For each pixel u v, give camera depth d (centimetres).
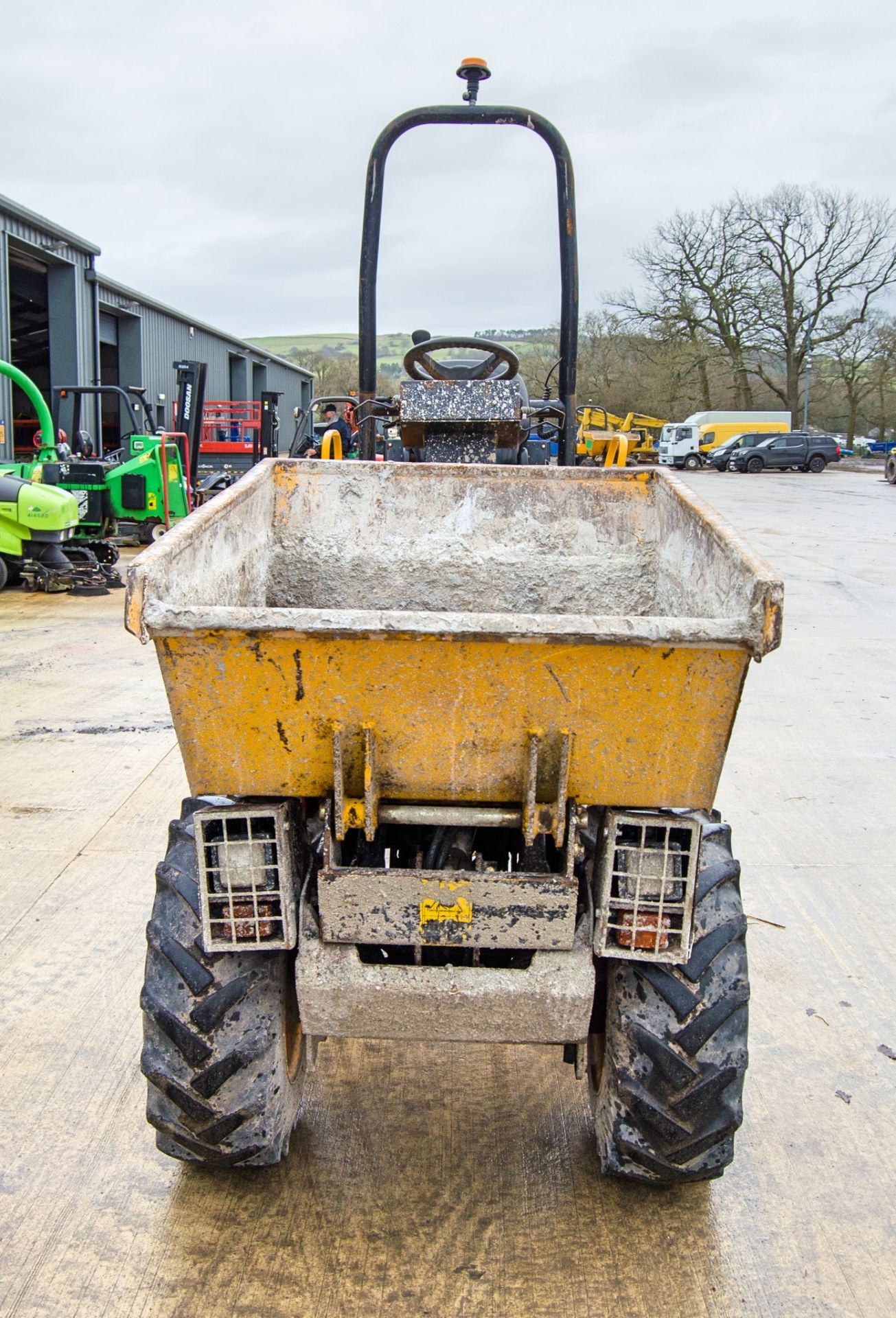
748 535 1523
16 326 2259
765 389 4728
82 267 1917
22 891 370
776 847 424
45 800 453
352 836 213
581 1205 232
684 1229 226
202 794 186
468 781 183
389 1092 270
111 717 572
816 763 525
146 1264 212
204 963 202
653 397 4481
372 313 475
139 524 1231
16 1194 231
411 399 453
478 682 172
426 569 306
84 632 790
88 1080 270
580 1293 208
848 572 1158
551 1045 291
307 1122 257
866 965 337
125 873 385
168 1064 201
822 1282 213
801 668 712
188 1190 233
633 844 186
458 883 185
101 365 2333
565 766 178
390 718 176
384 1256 216
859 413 4906
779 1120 264
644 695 172
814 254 4219
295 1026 228
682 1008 198
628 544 303
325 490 302
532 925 187
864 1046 296
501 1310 203
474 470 304
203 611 164
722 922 208
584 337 4712
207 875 189
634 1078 201
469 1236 221
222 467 1992
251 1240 219
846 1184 242
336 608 305
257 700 175
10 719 568
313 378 4106
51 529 963
